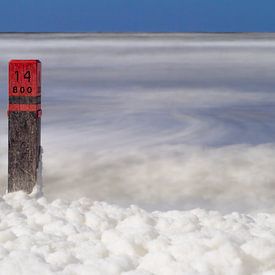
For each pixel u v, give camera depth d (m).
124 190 7.26
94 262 3.75
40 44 70.12
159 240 4.09
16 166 5.91
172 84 22.81
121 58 41.22
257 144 9.99
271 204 6.75
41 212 5.16
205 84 22.73
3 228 4.66
